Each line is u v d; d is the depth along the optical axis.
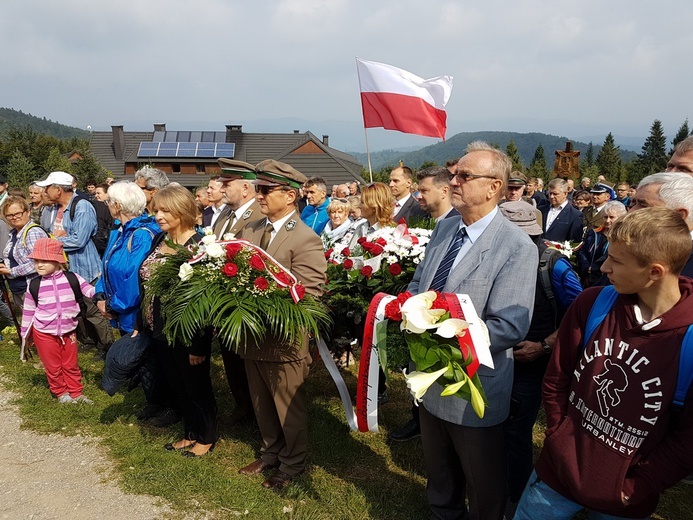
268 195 3.21
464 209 2.58
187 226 3.64
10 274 5.71
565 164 14.90
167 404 4.21
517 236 2.47
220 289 2.96
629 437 1.79
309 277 3.18
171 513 3.05
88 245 5.89
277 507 3.09
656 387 1.74
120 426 4.12
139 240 4.16
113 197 4.22
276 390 3.18
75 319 4.48
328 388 4.90
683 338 1.70
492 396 2.46
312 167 41.69
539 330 2.82
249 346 3.14
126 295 4.17
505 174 2.52
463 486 2.80
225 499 3.16
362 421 2.68
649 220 1.72
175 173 41.44
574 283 2.73
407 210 5.34
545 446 2.09
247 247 3.08
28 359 5.50
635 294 1.86
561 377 2.08
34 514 3.05
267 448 3.45
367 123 5.81
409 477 3.51
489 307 2.42
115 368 3.67
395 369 2.61
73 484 3.35
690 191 2.33
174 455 3.65
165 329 2.99
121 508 3.10
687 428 1.73
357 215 6.02
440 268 2.68
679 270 1.75
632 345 1.79
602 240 5.36
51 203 5.94
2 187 6.85
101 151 43.59
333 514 3.07
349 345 3.80
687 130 63.62
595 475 1.85
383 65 5.74
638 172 50.66
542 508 2.10
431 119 5.77
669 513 3.18
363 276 3.49
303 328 2.91
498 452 2.54
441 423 2.64
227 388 4.85
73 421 4.18
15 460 3.64
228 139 43.62
